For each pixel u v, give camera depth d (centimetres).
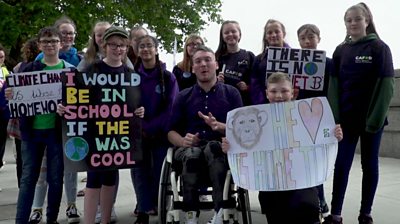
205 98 420
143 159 450
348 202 551
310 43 488
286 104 376
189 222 373
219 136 415
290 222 376
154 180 484
